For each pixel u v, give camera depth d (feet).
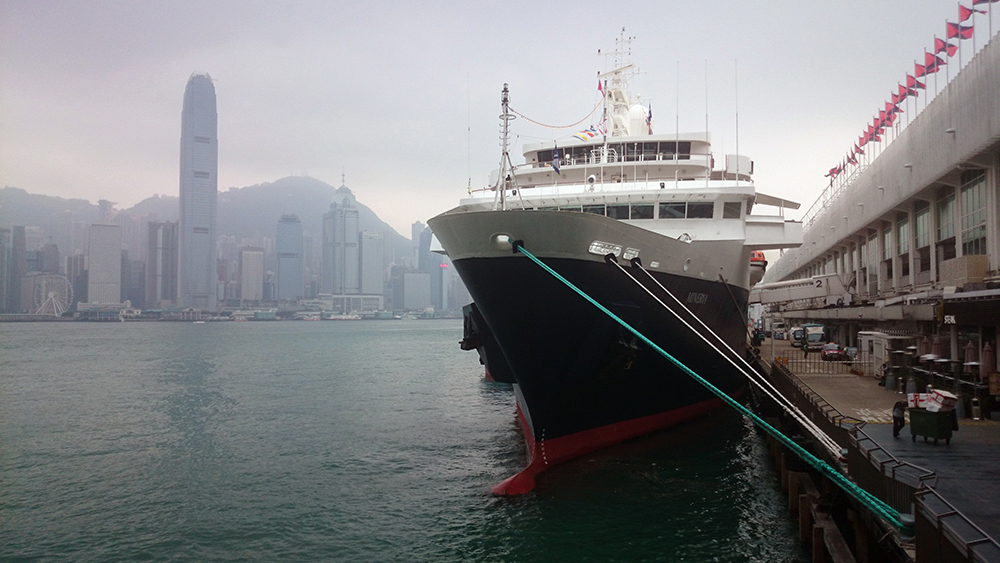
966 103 81.71
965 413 71.82
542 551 58.34
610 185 96.22
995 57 72.90
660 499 69.51
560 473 76.28
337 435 112.27
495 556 58.03
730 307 100.07
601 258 68.39
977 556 27.73
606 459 80.94
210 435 113.80
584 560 56.39
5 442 108.99
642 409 86.69
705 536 60.44
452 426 118.83
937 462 50.49
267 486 81.71
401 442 105.50
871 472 46.16
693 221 90.27
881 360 106.32
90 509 73.72
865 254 161.27
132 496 78.38
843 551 49.73
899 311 103.14
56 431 118.93
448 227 68.03
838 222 175.01
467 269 69.05
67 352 349.00
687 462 82.17
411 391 170.81
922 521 34.35
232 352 347.97
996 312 72.90
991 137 74.54
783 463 72.64
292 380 201.05
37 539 64.95
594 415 79.25
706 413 105.19
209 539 64.39
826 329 191.62
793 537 60.03
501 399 153.69
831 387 96.07
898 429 60.03
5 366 259.39
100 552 61.72
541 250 65.31
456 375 213.66
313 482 82.99
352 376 212.23
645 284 74.43
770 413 106.32
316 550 61.16
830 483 58.59
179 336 576.20
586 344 71.31
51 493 79.92
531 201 94.84
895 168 117.08
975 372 80.23
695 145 108.47
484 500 72.69
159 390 178.40
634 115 124.36
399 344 437.58
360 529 66.03
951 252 102.37
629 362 74.13
